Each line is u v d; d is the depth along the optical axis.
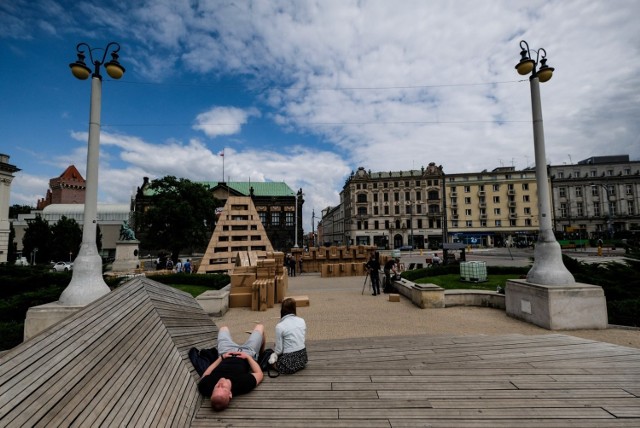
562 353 4.81
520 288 8.91
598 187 68.88
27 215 62.75
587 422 2.92
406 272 17.88
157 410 2.68
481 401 3.34
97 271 7.51
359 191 77.75
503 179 72.50
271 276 13.05
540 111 8.80
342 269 23.08
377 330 8.59
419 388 3.69
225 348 4.18
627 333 7.32
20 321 8.59
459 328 8.49
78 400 2.21
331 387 3.76
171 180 39.12
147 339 3.54
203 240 39.72
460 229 73.19
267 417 3.07
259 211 67.94
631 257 10.70
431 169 75.75
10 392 1.90
